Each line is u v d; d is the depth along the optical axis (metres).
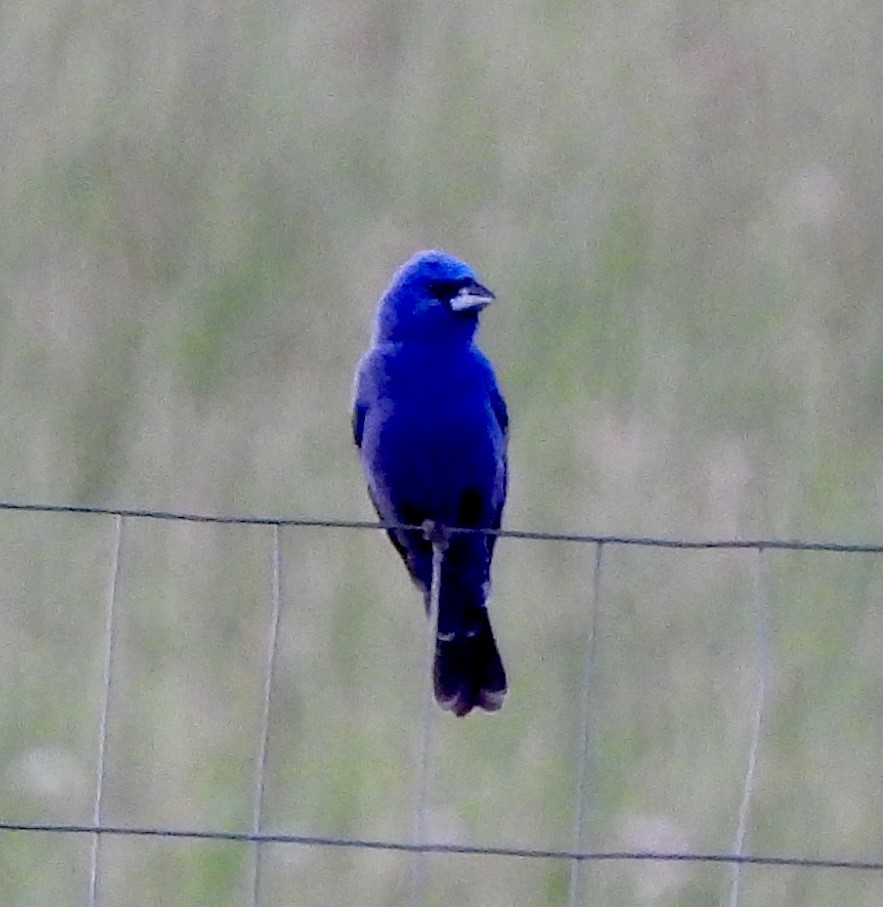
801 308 13.48
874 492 12.11
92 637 11.42
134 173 14.38
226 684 11.14
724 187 14.52
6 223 13.92
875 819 10.40
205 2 15.23
